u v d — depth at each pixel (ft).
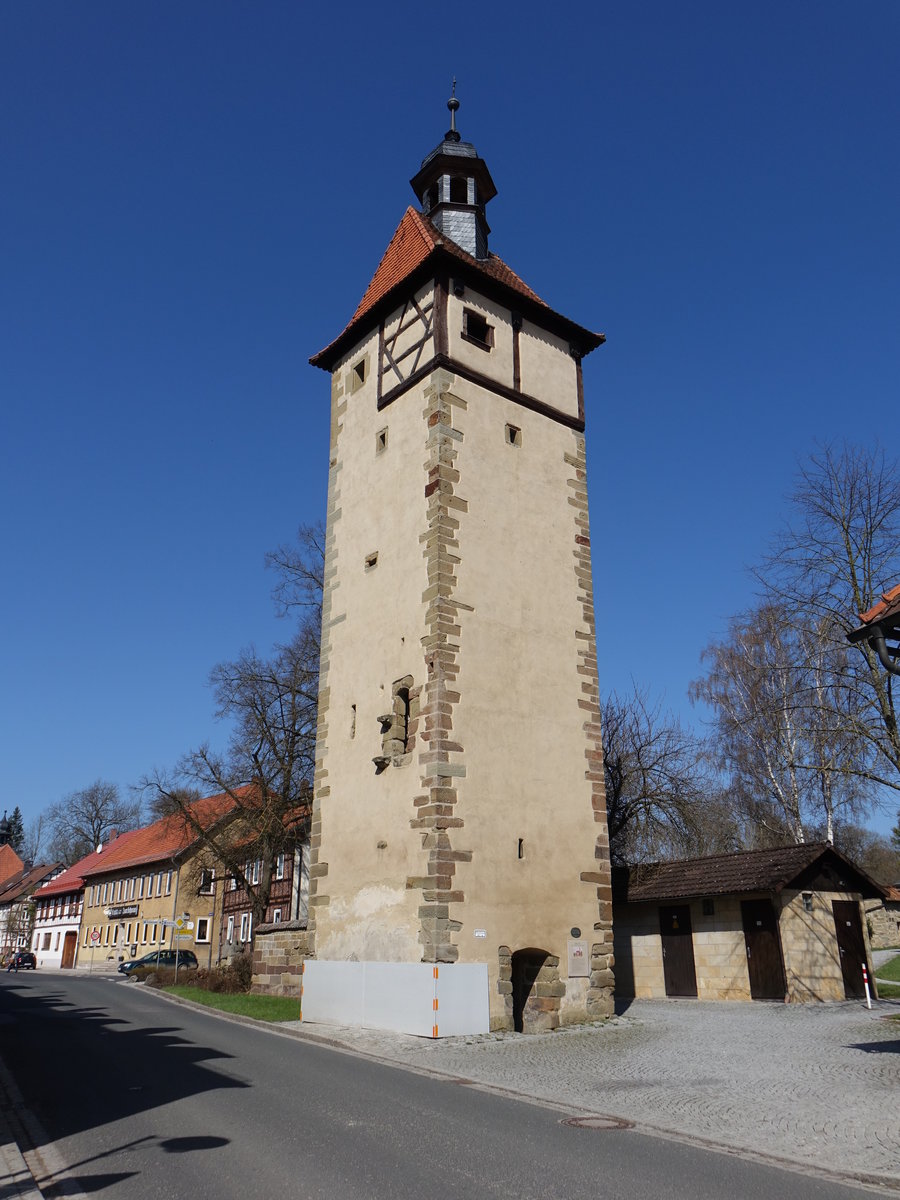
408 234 80.89
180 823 132.16
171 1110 31.04
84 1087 35.81
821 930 73.92
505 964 57.62
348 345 82.38
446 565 64.23
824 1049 45.78
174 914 165.17
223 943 158.51
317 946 65.05
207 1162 24.53
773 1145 27.37
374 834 62.39
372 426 75.61
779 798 102.06
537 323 79.41
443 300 71.82
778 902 71.67
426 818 58.13
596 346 83.46
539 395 76.69
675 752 96.99
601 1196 21.91
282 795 113.39
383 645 66.95
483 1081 38.60
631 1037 52.60
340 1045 49.21
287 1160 24.62
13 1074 39.19
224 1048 47.34
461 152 85.10
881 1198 22.27
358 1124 28.94
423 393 70.38
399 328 75.72
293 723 113.50
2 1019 63.82
